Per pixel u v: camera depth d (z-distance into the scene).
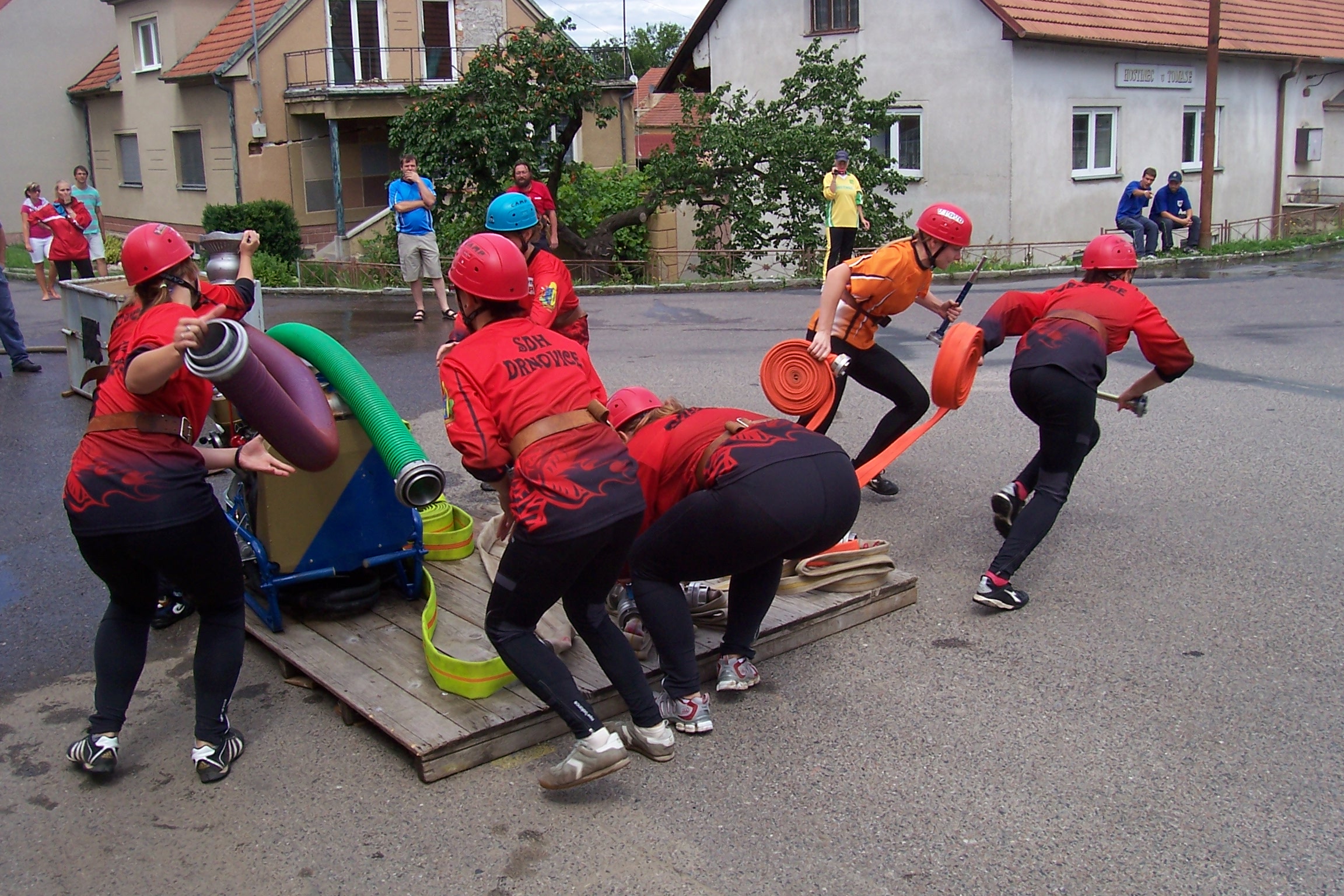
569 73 17.39
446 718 3.73
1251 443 7.20
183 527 3.41
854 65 17.92
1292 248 20.42
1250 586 5.02
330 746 3.83
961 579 5.20
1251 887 3.02
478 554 5.22
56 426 7.99
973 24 18.58
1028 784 3.52
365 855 3.24
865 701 4.07
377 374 9.71
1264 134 23.77
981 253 19.06
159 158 23.94
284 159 21.50
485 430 3.29
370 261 18.55
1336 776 3.53
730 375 9.47
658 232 19.72
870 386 5.92
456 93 17.27
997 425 7.81
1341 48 24.44
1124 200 19.20
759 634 4.35
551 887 3.08
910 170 19.83
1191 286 15.29
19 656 4.58
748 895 3.03
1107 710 3.97
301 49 21.22
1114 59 19.80
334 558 4.44
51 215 14.89
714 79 21.84
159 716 4.09
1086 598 4.93
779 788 3.53
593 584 3.47
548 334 3.49
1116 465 6.82
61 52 26.06
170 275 3.54
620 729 3.77
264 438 3.60
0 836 3.38
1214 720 3.88
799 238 17.78
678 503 3.68
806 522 3.59
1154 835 3.25
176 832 3.38
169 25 22.62
